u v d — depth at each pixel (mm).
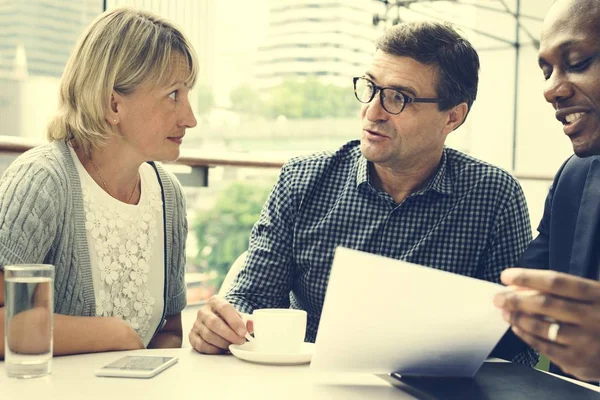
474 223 1506
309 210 1546
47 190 1246
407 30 1456
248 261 1543
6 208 1189
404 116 1432
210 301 1144
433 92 1441
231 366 1004
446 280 793
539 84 5422
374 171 1545
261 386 888
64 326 1080
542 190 3926
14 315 892
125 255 1414
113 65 1307
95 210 1371
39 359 899
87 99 1319
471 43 1526
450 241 1506
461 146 5355
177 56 1346
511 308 751
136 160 1398
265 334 1050
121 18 1342
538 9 5328
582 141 1074
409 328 844
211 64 2615
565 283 716
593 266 1224
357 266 789
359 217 1522
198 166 2158
